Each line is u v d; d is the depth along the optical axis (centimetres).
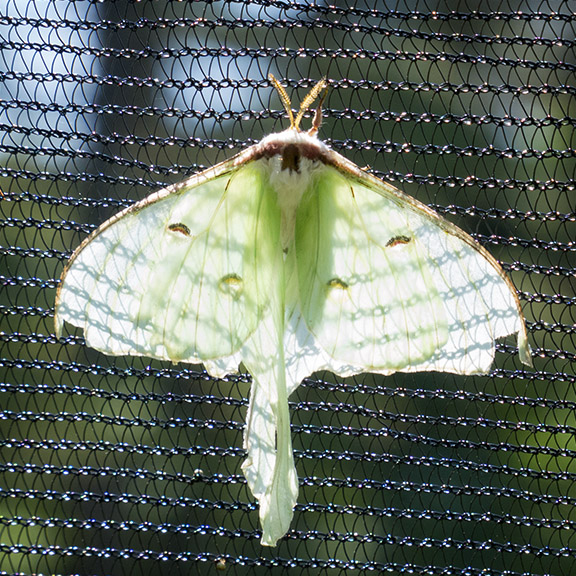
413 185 76
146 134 75
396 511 69
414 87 69
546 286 72
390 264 64
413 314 64
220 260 64
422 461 69
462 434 74
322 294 65
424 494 75
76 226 70
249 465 64
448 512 69
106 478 74
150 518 74
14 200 69
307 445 74
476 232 70
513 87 70
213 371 64
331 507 69
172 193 64
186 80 69
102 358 72
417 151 69
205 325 64
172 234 64
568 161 76
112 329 63
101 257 63
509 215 70
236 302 64
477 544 69
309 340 65
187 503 69
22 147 69
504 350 70
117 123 75
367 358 64
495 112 73
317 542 74
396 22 77
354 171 64
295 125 65
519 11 70
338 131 76
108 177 69
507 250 71
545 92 70
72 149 69
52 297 74
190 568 74
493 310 63
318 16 70
